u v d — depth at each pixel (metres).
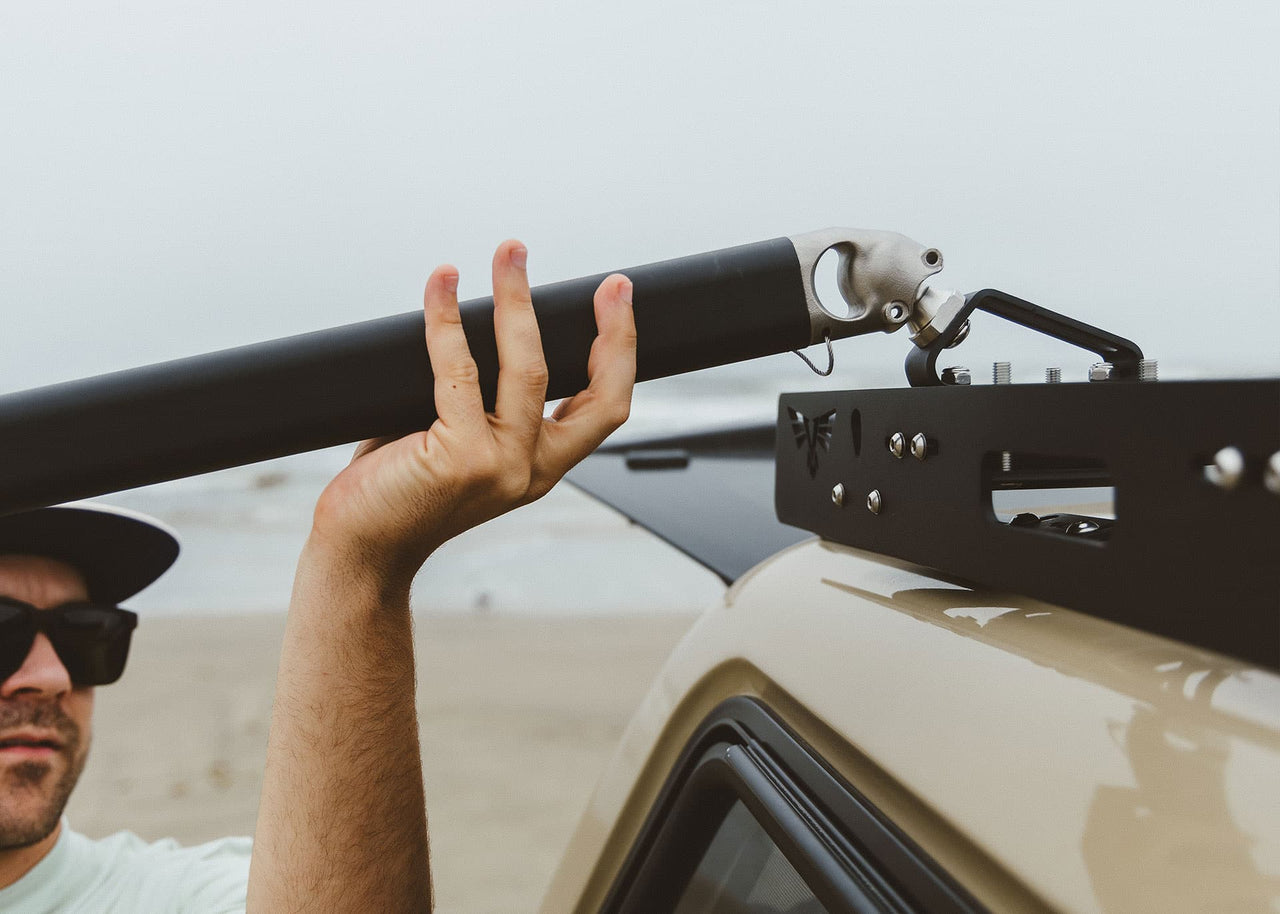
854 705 0.87
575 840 1.55
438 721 10.34
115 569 2.16
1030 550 0.71
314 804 1.06
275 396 0.85
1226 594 0.54
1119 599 0.62
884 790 0.80
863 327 0.92
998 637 0.80
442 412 0.85
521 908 6.19
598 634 14.52
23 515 1.97
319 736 1.05
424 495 0.88
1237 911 0.53
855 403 0.95
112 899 2.00
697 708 1.24
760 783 0.98
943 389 0.80
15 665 1.96
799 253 0.90
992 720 0.73
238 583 19.66
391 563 0.96
